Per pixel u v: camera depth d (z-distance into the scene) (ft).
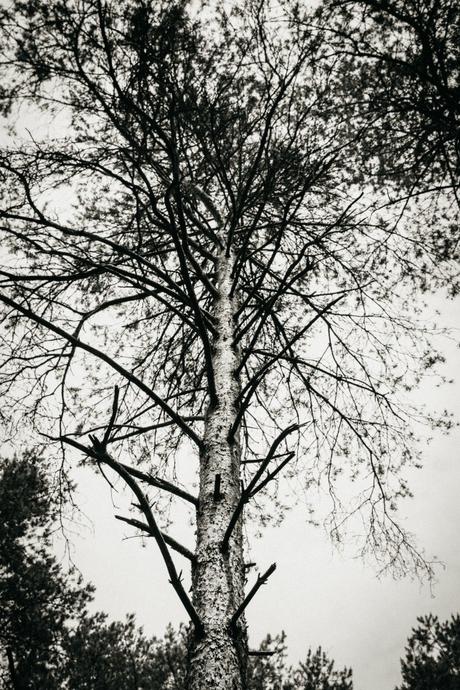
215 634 6.18
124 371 8.47
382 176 15.74
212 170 15.29
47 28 9.57
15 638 29.60
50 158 12.44
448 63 13.00
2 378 13.79
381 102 14.11
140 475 8.13
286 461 6.64
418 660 49.96
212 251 18.71
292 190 16.06
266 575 6.20
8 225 13.19
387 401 17.30
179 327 18.65
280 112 12.68
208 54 10.87
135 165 10.37
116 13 9.32
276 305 18.57
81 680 32.12
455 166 14.46
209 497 8.24
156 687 33.94
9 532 31.19
